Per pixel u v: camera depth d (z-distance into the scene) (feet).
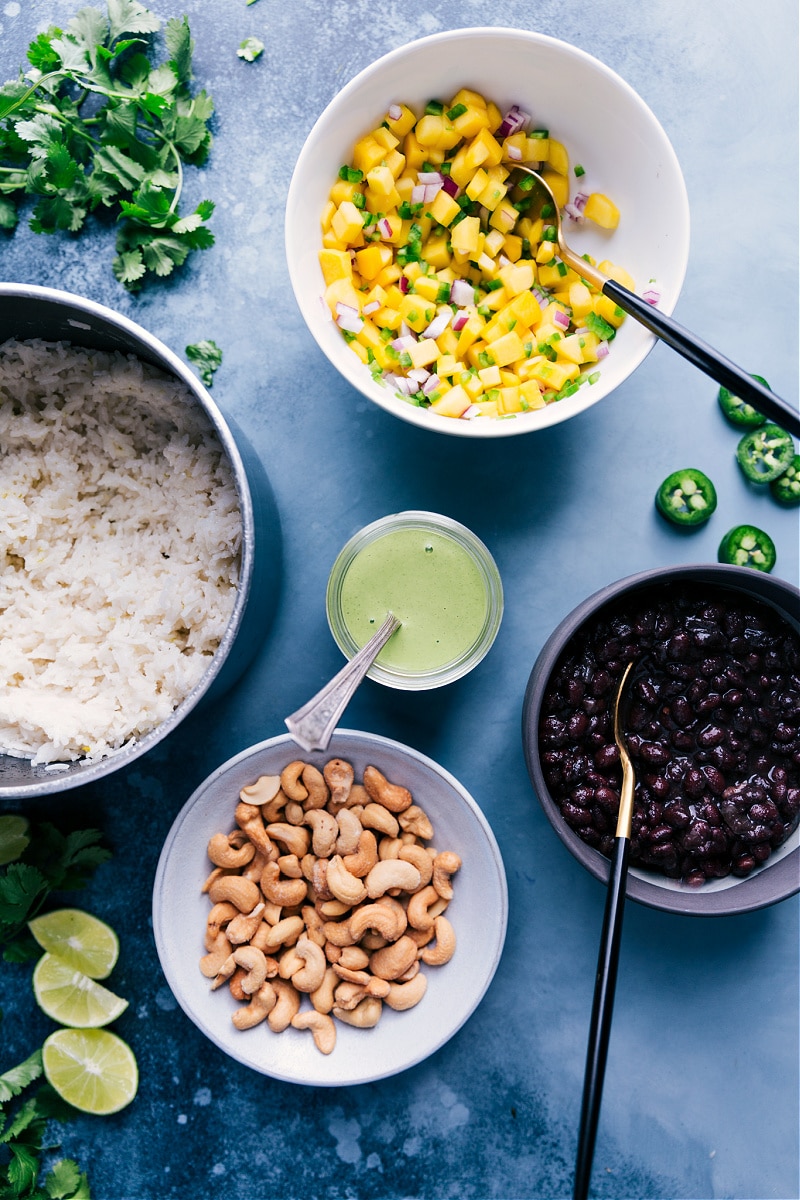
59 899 2.24
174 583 2.04
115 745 2.03
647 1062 2.23
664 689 2.06
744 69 2.21
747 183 2.21
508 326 2.04
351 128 2.00
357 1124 2.23
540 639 2.22
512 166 2.07
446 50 1.96
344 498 2.23
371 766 2.12
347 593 2.06
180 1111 2.24
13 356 2.06
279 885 2.11
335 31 2.19
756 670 2.03
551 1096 2.23
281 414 2.22
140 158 2.16
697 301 2.22
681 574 1.97
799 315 2.21
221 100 2.20
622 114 1.99
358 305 2.05
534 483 2.22
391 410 1.97
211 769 2.23
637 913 2.24
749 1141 2.22
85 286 2.21
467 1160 2.23
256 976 2.08
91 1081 2.21
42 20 2.22
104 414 2.10
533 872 2.23
